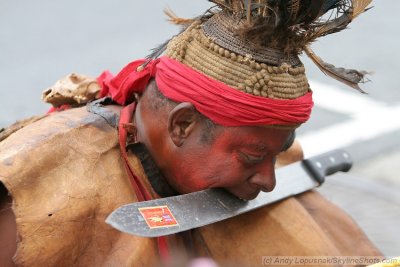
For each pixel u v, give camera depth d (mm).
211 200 4359
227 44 4141
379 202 7031
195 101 4148
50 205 4090
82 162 4273
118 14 15695
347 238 5336
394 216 6777
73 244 4145
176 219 4121
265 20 4078
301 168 5402
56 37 14625
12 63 13570
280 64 4137
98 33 14844
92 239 4230
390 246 6246
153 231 3965
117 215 3912
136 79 4484
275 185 4797
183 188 4398
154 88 4344
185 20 4688
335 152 5680
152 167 4441
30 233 4012
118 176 4363
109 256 4234
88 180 4242
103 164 4344
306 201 5391
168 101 4250
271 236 4922
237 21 4184
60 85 5023
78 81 5055
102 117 4484
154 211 4066
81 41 14492
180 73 4176
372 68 13531
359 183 7402
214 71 4121
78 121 4414
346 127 11508
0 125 11430
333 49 14344
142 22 15336
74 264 4191
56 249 4078
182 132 4246
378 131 11391
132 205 4016
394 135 11273
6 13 15648
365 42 14672
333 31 4383
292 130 4324
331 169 5566
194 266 4727
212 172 4262
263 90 4078
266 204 4906
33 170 4113
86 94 4980
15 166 4074
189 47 4215
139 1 16281
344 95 12516
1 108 12047
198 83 4121
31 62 13617
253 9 4113
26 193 4062
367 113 11938
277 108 4105
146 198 4410
